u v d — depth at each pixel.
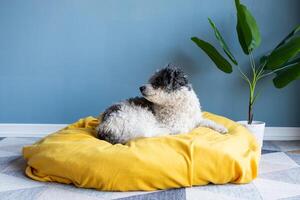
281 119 2.48
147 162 1.34
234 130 1.84
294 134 2.48
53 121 2.51
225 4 2.41
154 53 2.46
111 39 2.45
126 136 1.58
